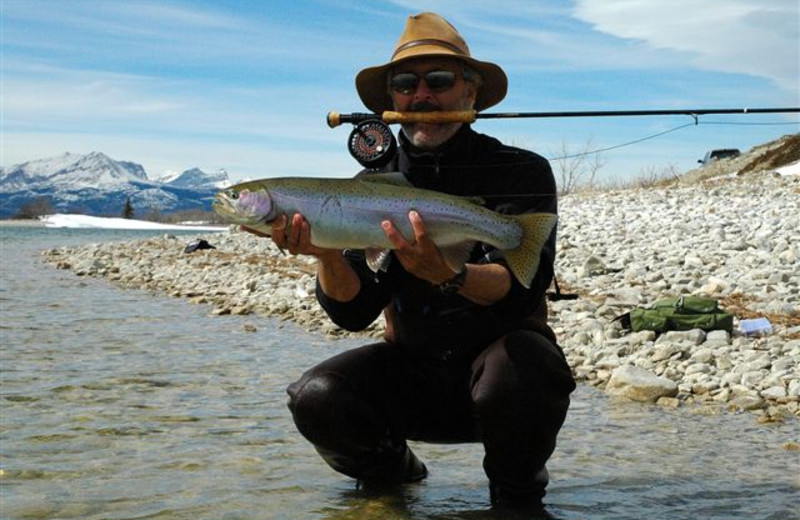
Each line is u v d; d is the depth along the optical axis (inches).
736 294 213.2
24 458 98.7
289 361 169.6
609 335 175.8
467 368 81.4
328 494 85.6
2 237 949.2
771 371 144.6
